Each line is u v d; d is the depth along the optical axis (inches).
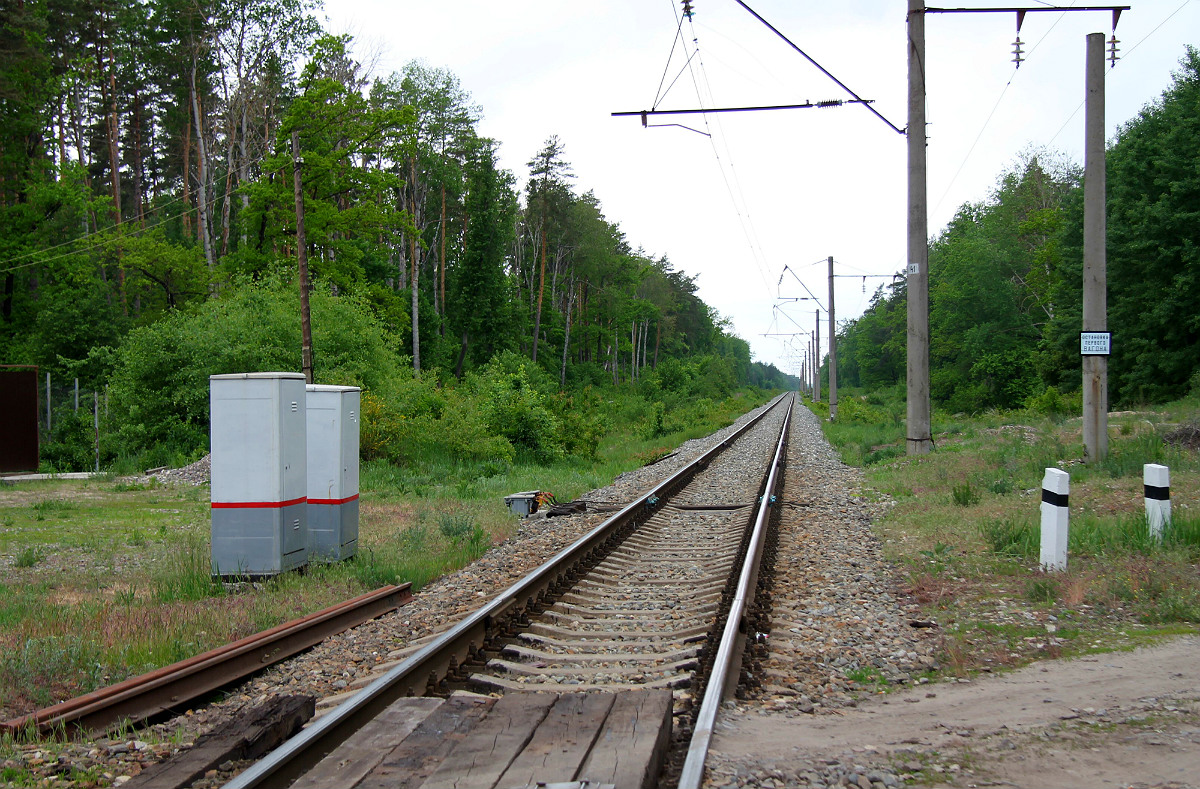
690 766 152.5
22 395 1091.3
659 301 3841.0
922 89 777.6
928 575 340.5
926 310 808.3
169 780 154.7
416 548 458.0
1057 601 292.8
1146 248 1256.8
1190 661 223.0
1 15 1608.0
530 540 473.7
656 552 432.8
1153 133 1363.2
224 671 243.3
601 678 228.1
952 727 186.1
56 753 185.0
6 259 1691.7
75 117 2082.9
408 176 2181.3
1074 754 167.2
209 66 1797.5
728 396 4065.0
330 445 433.1
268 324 1147.9
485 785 138.4
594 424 1221.7
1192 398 1094.4
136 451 1170.6
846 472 802.2
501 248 2279.8
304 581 380.2
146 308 1996.8
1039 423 1068.5
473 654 245.1
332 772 148.6
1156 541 346.9
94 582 396.8
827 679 226.2
